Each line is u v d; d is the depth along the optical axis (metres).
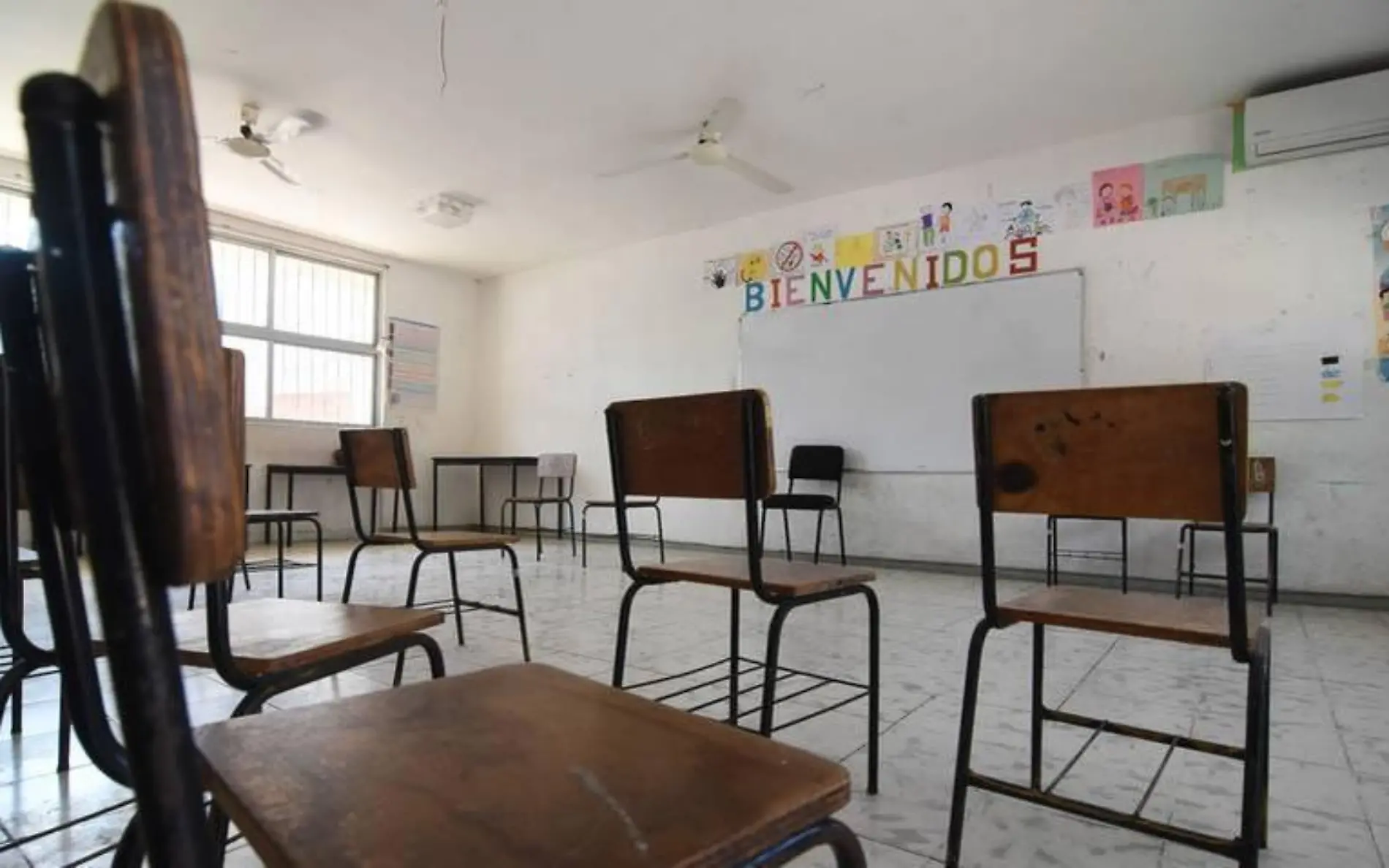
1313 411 3.76
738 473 1.34
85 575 0.30
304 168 4.88
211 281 0.30
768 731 1.36
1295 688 2.17
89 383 0.29
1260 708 1.00
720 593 3.76
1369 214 3.67
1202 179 4.06
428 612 1.19
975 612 3.32
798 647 2.62
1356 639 2.90
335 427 6.46
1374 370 3.64
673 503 6.02
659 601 3.52
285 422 6.14
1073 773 1.54
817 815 0.47
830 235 5.36
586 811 0.44
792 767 0.51
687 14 3.21
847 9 3.17
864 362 5.15
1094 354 4.33
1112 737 1.74
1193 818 1.33
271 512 3.17
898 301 5.03
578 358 6.84
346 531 6.49
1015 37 3.37
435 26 3.30
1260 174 3.91
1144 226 4.21
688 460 1.41
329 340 6.52
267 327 6.10
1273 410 3.85
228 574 0.32
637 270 6.46
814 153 4.62
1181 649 2.62
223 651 0.88
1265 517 3.84
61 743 1.50
